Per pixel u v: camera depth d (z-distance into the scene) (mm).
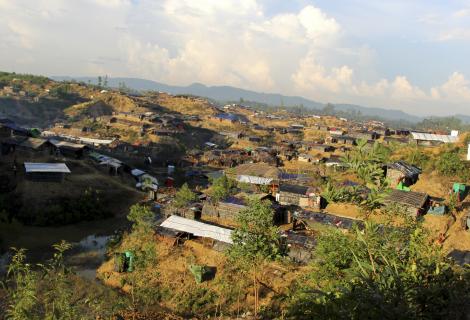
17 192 64500
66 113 182750
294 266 41344
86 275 45500
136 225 54969
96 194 70250
